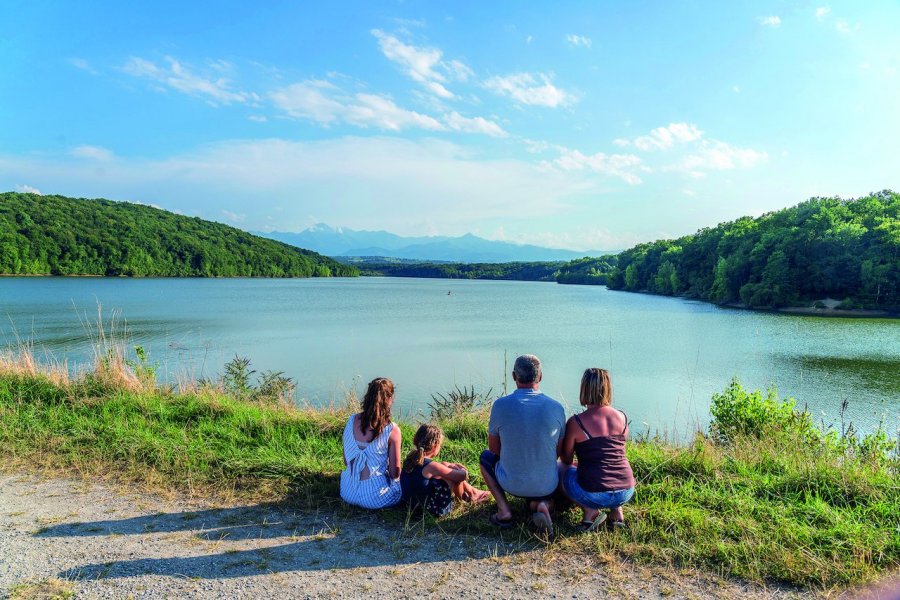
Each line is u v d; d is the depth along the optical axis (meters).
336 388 18.41
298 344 30.50
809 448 6.35
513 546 3.90
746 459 5.54
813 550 3.70
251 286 115.56
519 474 4.05
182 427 6.75
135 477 5.19
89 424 6.59
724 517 4.20
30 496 4.73
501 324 46.28
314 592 3.27
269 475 5.15
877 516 4.15
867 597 3.20
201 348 27.33
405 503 4.52
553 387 20.44
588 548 3.85
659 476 5.06
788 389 20.75
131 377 8.39
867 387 21.23
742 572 3.50
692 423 14.73
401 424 7.21
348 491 4.52
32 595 3.19
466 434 6.85
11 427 6.48
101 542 3.89
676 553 3.75
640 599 3.23
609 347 31.88
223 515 4.40
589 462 4.07
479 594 3.27
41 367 9.19
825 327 46.03
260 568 3.56
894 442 7.25
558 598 3.23
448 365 24.19
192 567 3.56
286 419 6.92
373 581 3.41
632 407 17.61
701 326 46.09
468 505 4.59
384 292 111.69
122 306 54.97
